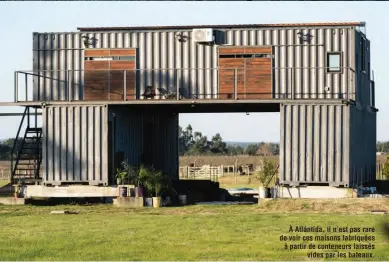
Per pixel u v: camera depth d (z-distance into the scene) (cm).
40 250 1933
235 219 2552
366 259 1805
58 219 2602
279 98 3158
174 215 2712
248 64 3294
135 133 3553
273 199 2947
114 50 3359
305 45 3269
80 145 3103
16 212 2845
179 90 3319
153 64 3338
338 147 2992
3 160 8056
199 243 2033
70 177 3103
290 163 3006
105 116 3094
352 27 3253
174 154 4131
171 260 1794
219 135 11469
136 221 2519
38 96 3381
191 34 3325
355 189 2978
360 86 3428
